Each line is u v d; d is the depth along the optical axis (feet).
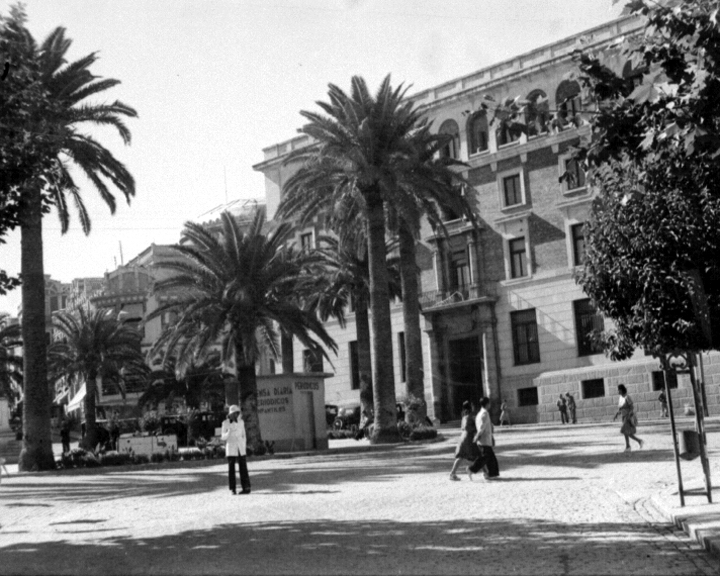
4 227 44.29
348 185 119.85
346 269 158.61
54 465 112.98
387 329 122.72
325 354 127.34
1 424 220.64
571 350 178.50
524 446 103.81
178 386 199.52
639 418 166.81
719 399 157.38
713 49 25.35
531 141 184.55
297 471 87.76
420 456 100.53
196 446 136.26
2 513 63.00
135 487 80.94
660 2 26.14
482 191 193.67
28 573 32.83
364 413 156.25
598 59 29.07
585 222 41.98
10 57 43.65
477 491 57.36
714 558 29.50
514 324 187.83
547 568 29.71
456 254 198.08
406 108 121.19
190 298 118.62
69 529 49.29
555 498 50.88
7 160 43.62
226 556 35.09
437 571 30.04
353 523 44.11
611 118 29.12
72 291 395.55
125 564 34.17
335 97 120.47
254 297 118.21
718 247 37.81
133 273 312.09
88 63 109.09
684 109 26.17
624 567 29.12
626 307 40.81
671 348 39.50
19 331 190.60
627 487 53.78
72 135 105.70
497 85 189.88
